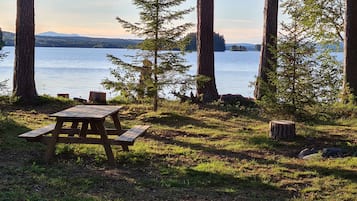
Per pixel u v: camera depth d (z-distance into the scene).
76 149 6.97
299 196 5.18
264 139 8.44
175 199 4.92
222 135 8.99
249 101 13.36
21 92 12.17
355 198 5.11
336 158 6.96
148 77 11.02
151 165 6.34
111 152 6.29
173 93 12.11
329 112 10.97
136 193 5.07
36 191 4.95
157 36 10.75
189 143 8.14
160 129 9.51
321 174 6.11
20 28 12.20
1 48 10.59
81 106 7.36
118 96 13.33
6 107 11.62
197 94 13.81
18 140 7.58
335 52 16.83
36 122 9.80
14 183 5.21
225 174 5.92
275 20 13.75
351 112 11.32
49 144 6.32
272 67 9.85
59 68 35.47
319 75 9.59
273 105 9.83
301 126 9.58
